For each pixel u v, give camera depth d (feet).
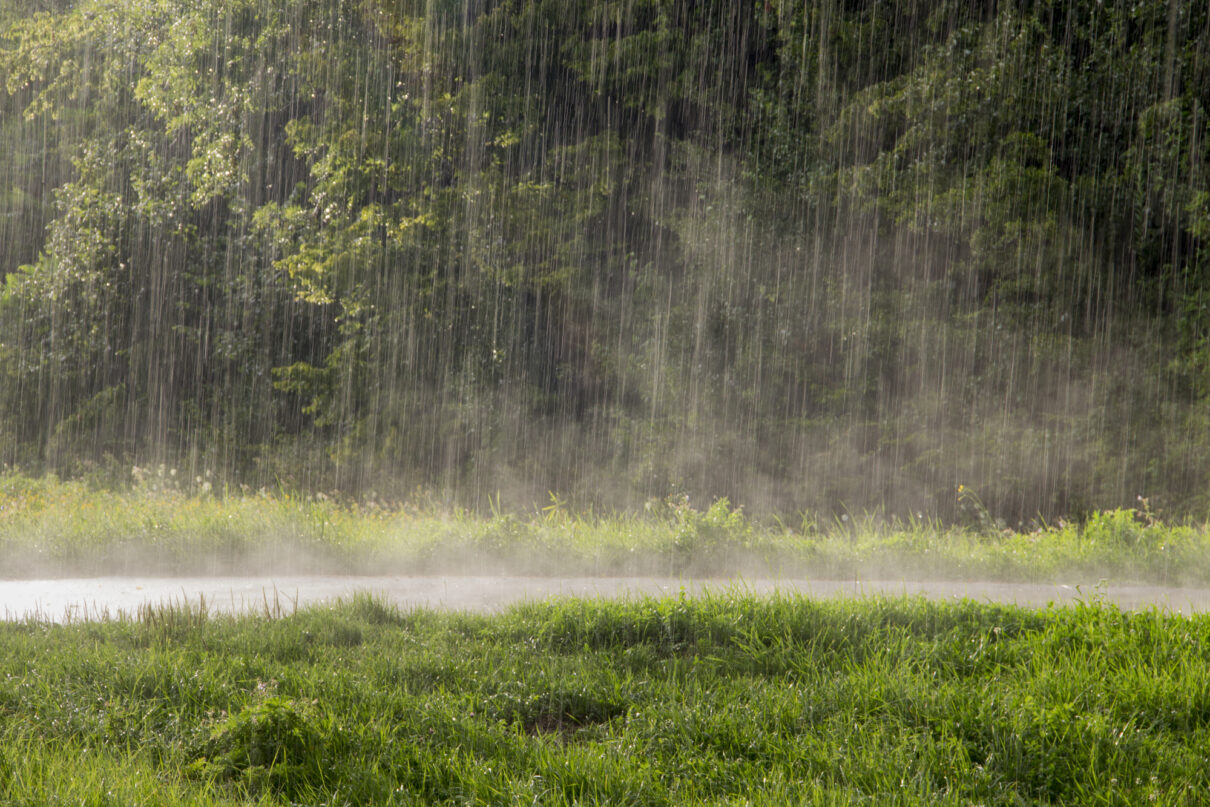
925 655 19.81
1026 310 64.59
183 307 93.25
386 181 67.10
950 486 65.72
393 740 15.88
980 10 64.13
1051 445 63.36
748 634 21.86
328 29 65.92
